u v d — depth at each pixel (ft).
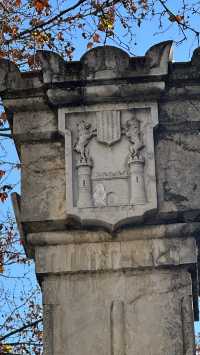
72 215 28.63
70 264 28.50
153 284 28.17
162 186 29.01
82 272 28.45
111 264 28.40
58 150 29.89
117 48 29.94
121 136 29.48
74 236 28.73
